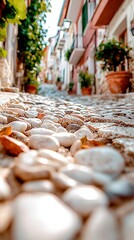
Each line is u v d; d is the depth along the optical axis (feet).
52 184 0.74
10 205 0.61
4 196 0.65
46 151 1.02
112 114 3.03
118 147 1.32
